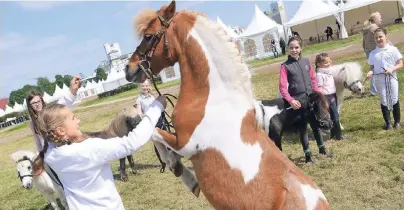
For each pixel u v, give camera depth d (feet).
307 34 120.26
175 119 10.23
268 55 99.30
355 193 16.44
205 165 9.88
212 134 9.73
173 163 11.18
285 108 19.12
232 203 9.55
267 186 9.16
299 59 18.69
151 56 10.65
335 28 117.50
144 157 29.63
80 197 8.64
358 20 115.34
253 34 98.02
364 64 45.96
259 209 9.15
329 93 22.82
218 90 9.94
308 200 8.95
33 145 55.93
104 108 86.48
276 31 97.66
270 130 19.02
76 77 13.41
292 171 9.39
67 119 8.58
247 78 10.01
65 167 8.49
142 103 21.54
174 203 19.16
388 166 18.39
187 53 10.22
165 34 10.41
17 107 162.20
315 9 96.89
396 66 22.29
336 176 18.31
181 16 10.40
